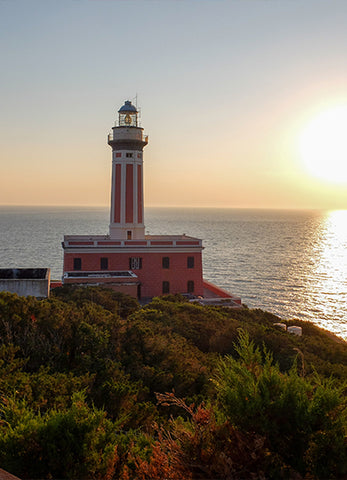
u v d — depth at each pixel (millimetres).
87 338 15812
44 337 15766
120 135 52906
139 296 50406
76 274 47594
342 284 93125
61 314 17672
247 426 5594
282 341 22828
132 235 53812
